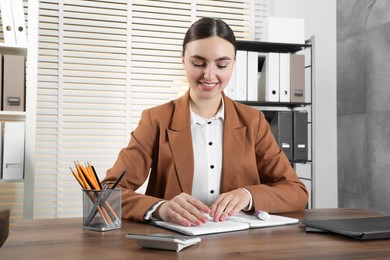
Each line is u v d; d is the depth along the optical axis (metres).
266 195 1.29
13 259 0.77
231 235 0.99
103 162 3.39
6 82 2.58
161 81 3.50
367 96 3.37
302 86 3.21
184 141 1.42
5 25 2.62
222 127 1.49
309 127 3.62
